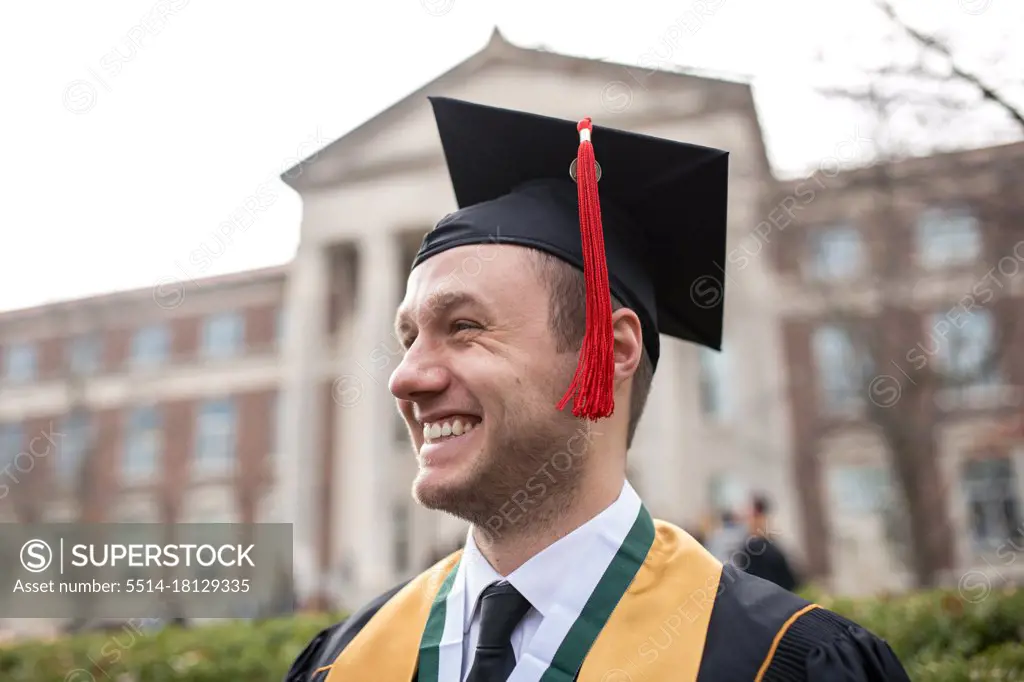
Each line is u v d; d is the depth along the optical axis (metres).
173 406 25.56
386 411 22.39
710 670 1.25
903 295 12.86
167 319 26.05
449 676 1.40
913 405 12.59
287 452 22.88
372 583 20.81
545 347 1.39
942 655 2.89
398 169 21.75
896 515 14.45
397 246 21.88
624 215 1.77
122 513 24.66
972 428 18.69
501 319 1.39
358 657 1.52
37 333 26.02
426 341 1.42
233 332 25.94
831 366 19.22
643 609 1.34
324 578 19.56
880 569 18.38
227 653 3.86
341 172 22.06
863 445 19.47
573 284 1.46
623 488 1.51
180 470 24.92
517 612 1.38
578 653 1.30
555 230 1.50
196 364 25.73
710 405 20.77
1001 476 18.64
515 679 1.29
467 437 1.38
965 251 14.04
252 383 25.34
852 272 15.53
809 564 19.19
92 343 25.89
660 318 2.01
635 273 1.69
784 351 19.28
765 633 1.30
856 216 14.17
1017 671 2.53
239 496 24.42
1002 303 11.73
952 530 17.97
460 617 1.46
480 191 1.98
